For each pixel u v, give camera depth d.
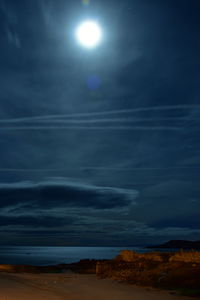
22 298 14.75
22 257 127.31
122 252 33.97
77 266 39.47
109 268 30.19
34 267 38.22
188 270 22.06
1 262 88.88
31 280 23.42
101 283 23.20
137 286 21.48
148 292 18.52
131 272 26.69
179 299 15.95
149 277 23.42
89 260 44.31
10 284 19.33
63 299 15.70
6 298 14.41
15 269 35.72
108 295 17.48
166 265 25.56
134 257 32.59
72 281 24.31
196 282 19.34
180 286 19.67
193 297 16.39
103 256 134.75
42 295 16.23
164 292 18.44
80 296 17.08
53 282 23.09
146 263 28.92
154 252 32.47
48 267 38.78
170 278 21.48
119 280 24.81
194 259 26.02
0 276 23.92
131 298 16.48
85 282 23.83
